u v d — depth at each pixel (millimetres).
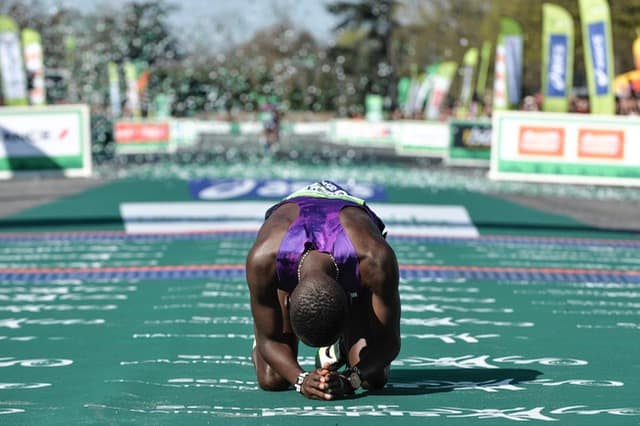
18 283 20406
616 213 33906
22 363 13000
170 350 13828
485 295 19000
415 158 66250
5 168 41250
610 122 40406
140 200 35562
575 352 13750
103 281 20625
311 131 129625
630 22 94562
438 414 10102
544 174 41156
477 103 78688
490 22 114375
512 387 11445
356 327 10172
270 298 10039
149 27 86188
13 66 48094
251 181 41500
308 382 9961
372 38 141500
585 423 9805
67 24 77562
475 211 33656
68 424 9773
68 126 41406
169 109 93312
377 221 10555
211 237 27656
